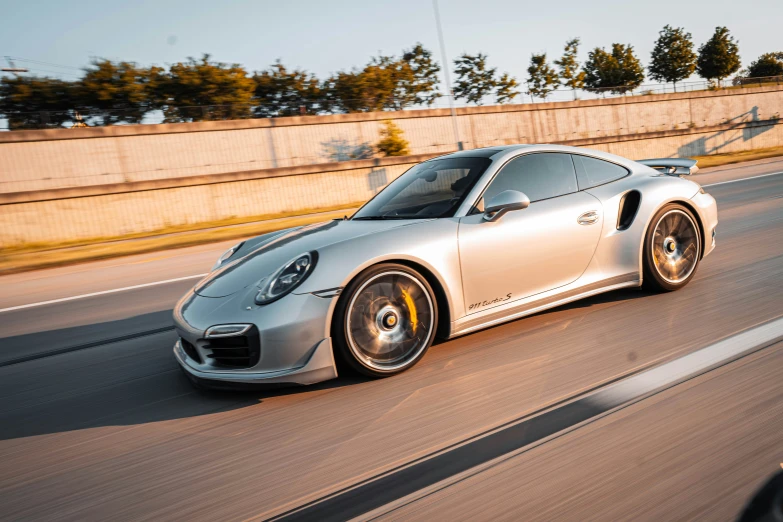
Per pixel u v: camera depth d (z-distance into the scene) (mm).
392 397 2826
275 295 2865
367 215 3664
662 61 54031
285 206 20156
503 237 3324
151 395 3170
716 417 2264
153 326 4707
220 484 2188
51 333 4871
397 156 23266
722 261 4992
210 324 2877
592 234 3693
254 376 2828
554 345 3305
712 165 19125
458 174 3623
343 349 2932
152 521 1985
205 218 18703
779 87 37344
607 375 2812
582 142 26766
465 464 2137
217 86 23766
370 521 1852
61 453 2572
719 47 57906
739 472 1901
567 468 2025
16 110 21281
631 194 3949
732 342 3047
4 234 15469
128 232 17359
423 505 1903
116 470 2367
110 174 20312
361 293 2955
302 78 26328
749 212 7762
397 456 2262
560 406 2529
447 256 3148
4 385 3598
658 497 1820
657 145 29594
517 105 28141
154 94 23250
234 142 22469
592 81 48312
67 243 15695
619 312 3787
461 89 28672
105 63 22250
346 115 24516
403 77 28391
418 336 3131
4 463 2527
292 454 2365
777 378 2539
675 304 3844
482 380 2920
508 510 1828
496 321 3404
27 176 19000
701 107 34438
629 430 2238
